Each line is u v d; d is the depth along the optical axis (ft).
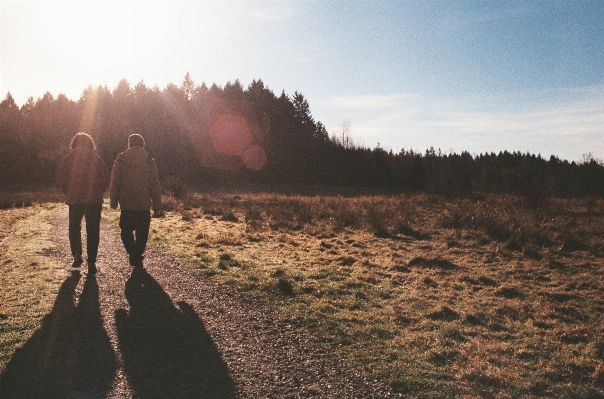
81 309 16.47
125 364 12.25
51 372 11.43
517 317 18.93
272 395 11.08
